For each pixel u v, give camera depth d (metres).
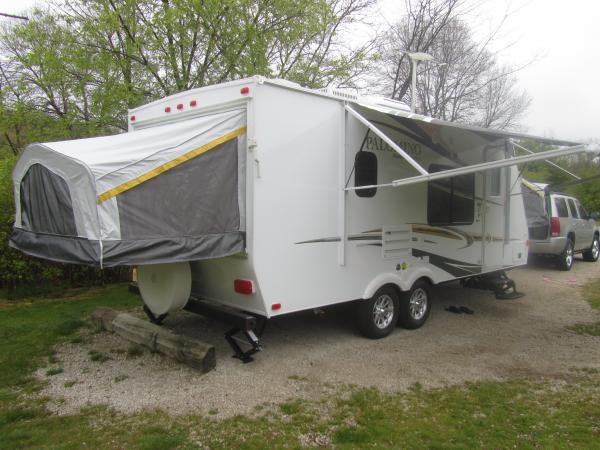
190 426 3.35
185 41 7.46
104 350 4.84
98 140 3.81
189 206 3.72
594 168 13.39
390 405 3.72
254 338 4.22
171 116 4.87
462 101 15.92
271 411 3.58
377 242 5.10
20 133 8.78
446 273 6.00
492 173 6.70
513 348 5.14
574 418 3.55
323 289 4.60
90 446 3.08
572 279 9.28
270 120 4.10
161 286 4.51
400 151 4.17
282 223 4.22
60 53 7.38
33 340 5.16
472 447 3.13
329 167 4.60
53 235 3.60
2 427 3.34
